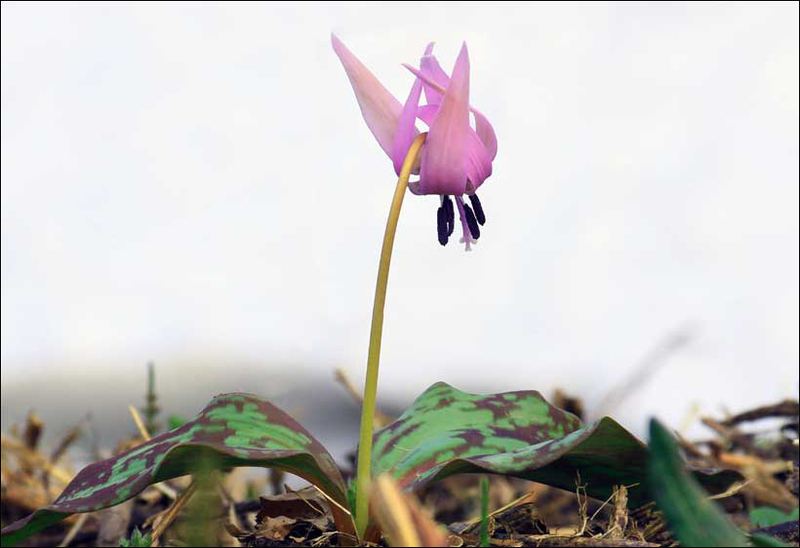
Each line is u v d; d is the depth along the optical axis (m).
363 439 0.38
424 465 0.41
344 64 0.39
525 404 0.43
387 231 0.38
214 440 0.39
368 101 0.40
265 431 0.39
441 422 0.43
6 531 0.36
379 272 0.38
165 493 0.51
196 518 0.30
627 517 0.38
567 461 0.38
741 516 0.51
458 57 0.38
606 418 0.35
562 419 0.43
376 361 0.38
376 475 0.41
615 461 0.37
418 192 0.39
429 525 0.28
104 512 0.49
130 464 0.38
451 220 0.39
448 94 0.38
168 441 0.39
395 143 0.39
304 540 0.39
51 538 0.51
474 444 0.41
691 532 0.29
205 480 0.30
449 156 0.38
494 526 0.39
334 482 0.38
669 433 0.29
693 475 0.37
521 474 0.39
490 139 0.39
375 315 0.38
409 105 0.39
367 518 0.38
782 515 0.48
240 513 0.49
